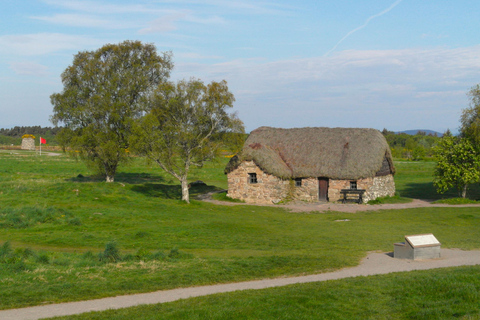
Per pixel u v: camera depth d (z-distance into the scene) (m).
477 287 11.25
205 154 38.53
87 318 9.98
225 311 10.05
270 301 10.84
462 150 41.41
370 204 40.97
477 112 42.22
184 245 21.27
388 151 45.12
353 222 31.11
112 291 12.63
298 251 19.95
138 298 12.01
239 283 13.73
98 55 45.91
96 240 21.73
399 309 10.27
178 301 11.34
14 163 78.31
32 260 16.11
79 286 12.99
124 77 44.72
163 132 37.69
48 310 10.89
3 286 12.85
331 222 31.17
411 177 64.50
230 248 20.94
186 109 37.66
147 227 25.91
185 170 39.28
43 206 29.77
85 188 37.97
